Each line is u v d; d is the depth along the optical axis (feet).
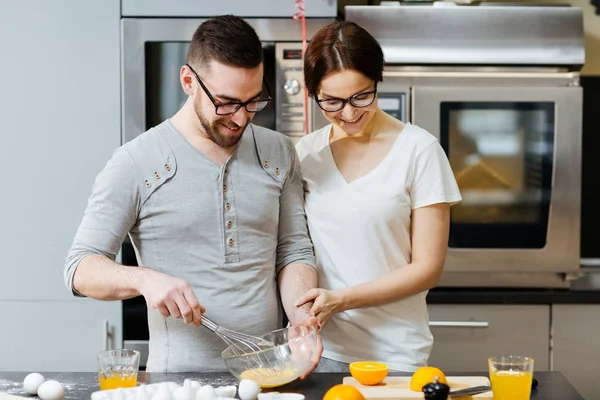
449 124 9.66
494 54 9.59
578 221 9.75
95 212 6.31
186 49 9.52
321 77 6.45
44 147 9.61
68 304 9.64
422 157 6.76
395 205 6.72
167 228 6.38
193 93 6.20
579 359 9.68
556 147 9.69
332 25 6.54
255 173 6.58
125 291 5.93
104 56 9.53
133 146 6.42
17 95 9.57
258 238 6.55
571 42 9.61
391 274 6.65
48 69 9.55
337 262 6.82
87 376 6.05
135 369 5.53
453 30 9.55
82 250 6.23
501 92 9.62
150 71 9.53
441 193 6.72
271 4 9.47
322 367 6.86
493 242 9.80
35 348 9.68
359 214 6.73
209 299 6.40
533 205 9.77
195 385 5.32
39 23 9.52
